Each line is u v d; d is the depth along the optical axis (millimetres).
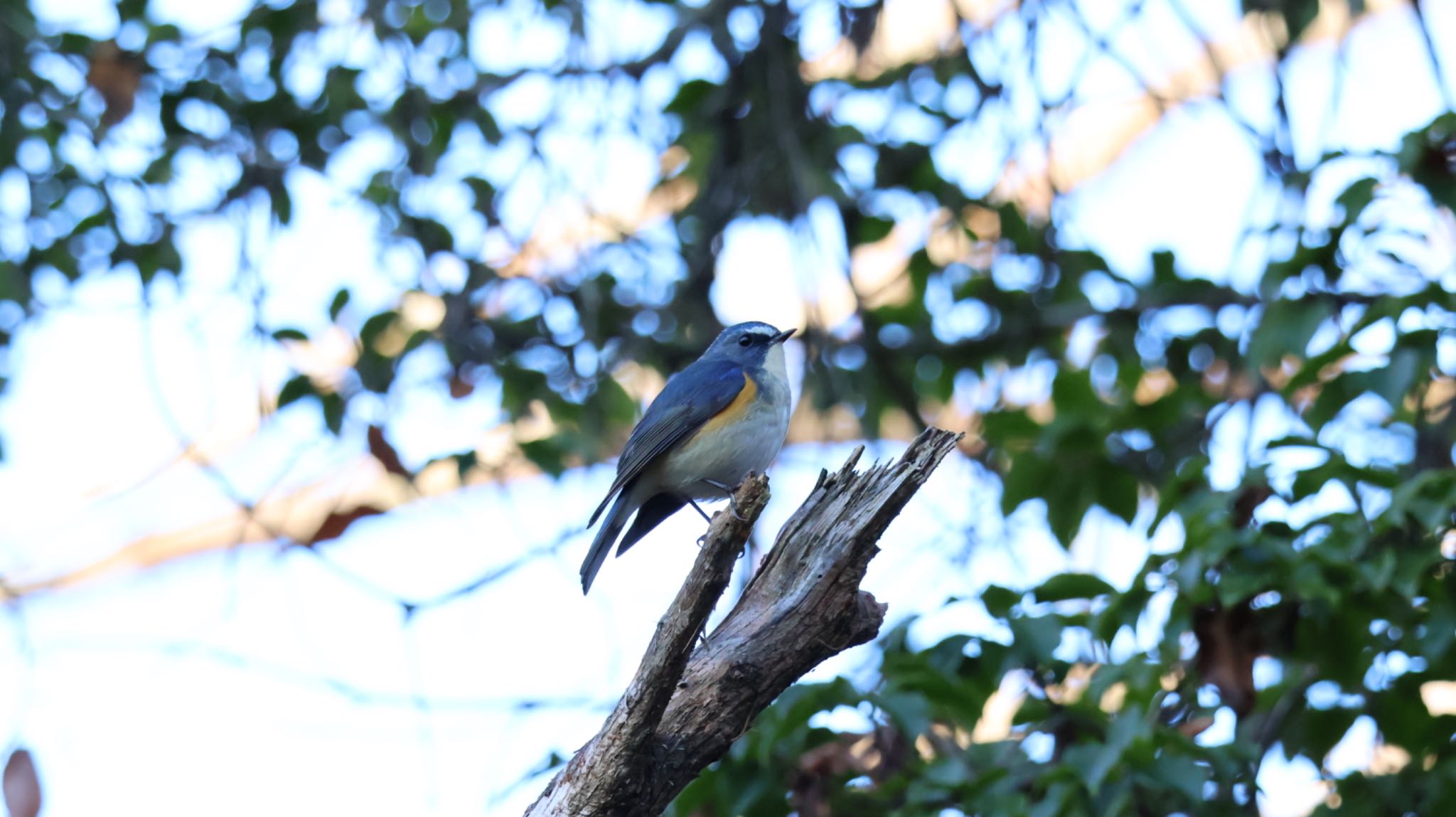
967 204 14070
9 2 13266
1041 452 10992
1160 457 11477
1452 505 8586
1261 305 11656
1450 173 9961
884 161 14133
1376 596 9125
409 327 13258
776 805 9086
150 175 12984
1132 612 9227
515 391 13320
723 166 14289
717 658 6691
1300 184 11195
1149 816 9039
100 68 12875
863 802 9219
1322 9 14555
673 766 6578
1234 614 9156
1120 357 13469
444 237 13297
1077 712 9305
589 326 13461
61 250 13242
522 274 14148
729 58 13945
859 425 14703
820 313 14070
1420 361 9578
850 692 8844
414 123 13266
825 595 6762
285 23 13422
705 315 14328
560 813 6500
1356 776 9680
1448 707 11305
